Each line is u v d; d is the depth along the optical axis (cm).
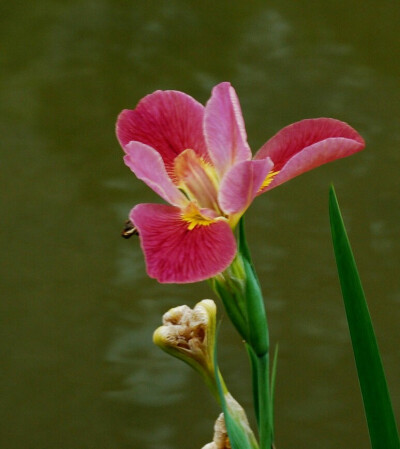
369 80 395
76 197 353
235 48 413
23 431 285
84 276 328
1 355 306
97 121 381
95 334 311
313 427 285
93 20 430
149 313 314
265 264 328
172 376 298
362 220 341
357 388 294
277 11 436
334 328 310
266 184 148
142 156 148
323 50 411
